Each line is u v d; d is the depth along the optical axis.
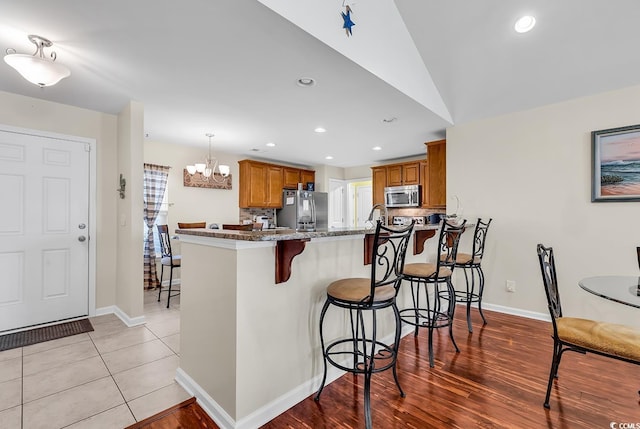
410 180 5.43
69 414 1.67
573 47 2.44
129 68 2.29
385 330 2.55
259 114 3.28
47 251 3.01
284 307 1.76
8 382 1.99
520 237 3.23
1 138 2.77
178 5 1.60
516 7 2.26
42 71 1.97
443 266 2.57
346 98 2.81
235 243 1.51
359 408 1.74
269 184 5.75
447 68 2.92
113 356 2.36
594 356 2.34
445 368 2.18
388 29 2.48
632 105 2.64
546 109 3.08
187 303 1.95
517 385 1.96
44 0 1.57
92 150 3.26
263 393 1.64
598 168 2.78
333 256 2.09
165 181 4.61
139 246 3.07
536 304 3.15
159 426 1.59
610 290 1.69
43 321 2.99
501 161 3.35
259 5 1.61
